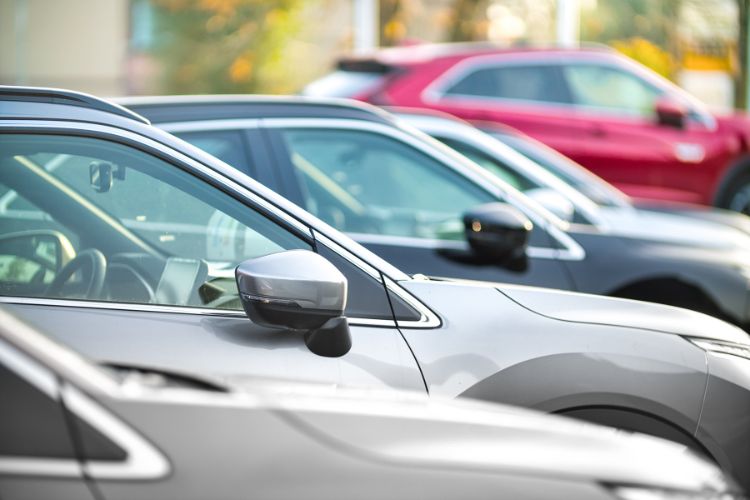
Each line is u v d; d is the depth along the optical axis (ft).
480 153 35.06
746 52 84.02
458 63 55.98
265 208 17.56
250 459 10.32
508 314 18.70
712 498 11.60
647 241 31.71
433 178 30.55
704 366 19.38
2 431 9.89
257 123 29.27
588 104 58.90
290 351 16.47
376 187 30.53
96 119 17.35
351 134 30.12
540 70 58.03
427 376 17.35
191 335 16.46
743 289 31.60
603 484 11.02
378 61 55.52
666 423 19.02
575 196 33.42
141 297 16.94
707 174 60.75
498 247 28.25
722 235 33.81
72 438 9.98
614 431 12.70
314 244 17.66
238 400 10.88
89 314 16.60
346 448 10.66
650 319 19.88
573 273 29.84
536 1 81.20
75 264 17.03
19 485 9.72
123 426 10.16
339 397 12.00
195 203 17.39
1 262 17.03
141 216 17.30
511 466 10.93
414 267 29.19
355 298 17.54
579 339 18.72
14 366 10.11
